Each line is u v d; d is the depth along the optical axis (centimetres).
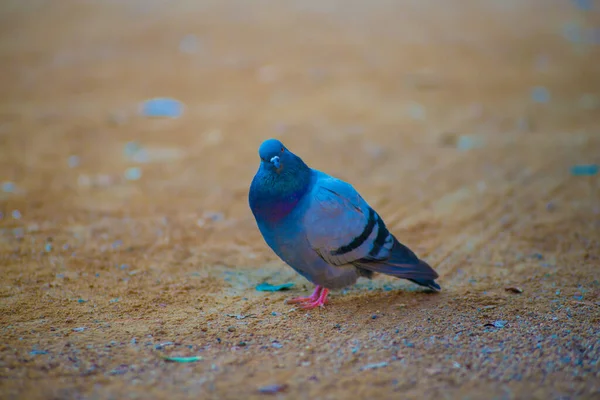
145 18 2878
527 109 1944
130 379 658
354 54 2455
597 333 770
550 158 1541
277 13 2970
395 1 3266
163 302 877
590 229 1150
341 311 850
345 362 698
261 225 827
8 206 1223
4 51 2448
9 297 873
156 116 1841
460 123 1822
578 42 2711
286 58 2389
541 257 1046
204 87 2098
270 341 754
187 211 1245
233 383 652
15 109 1867
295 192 796
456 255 1060
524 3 3303
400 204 1288
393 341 751
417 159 1550
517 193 1338
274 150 786
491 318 820
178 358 704
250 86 2114
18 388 628
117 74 2211
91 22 2838
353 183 1397
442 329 786
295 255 823
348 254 820
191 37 2623
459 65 2380
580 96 2075
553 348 731
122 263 1011
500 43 2670
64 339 749
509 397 630
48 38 2619
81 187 1345
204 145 1630
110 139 1658
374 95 2050
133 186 1366
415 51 2523
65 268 981
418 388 646
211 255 1060
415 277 852
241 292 921
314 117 1850
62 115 1823
